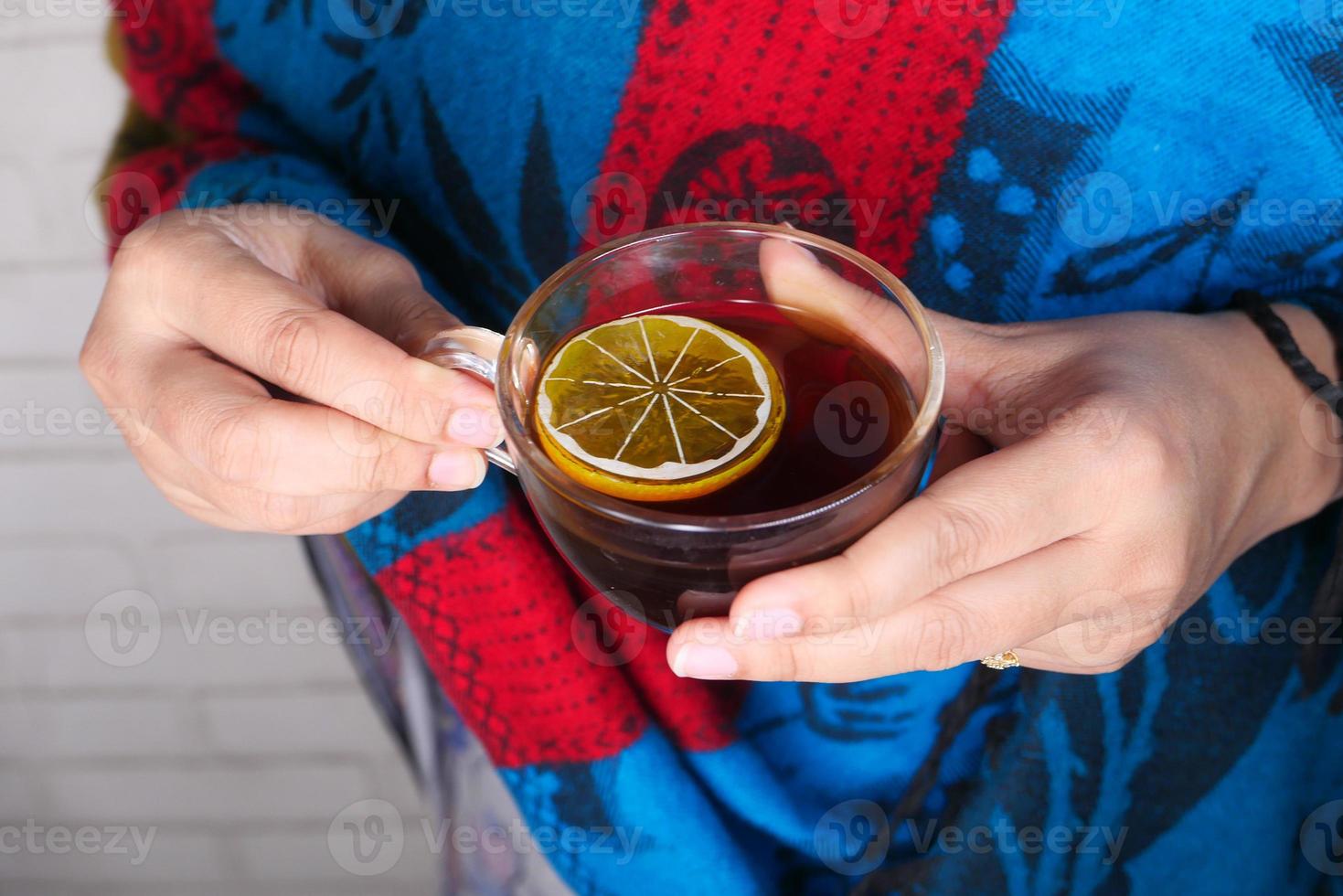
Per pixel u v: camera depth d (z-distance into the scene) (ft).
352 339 1.27
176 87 1.72
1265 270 1.55
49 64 2.27
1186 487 1.31
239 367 1.38
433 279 1.63
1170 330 1.44
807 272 1.29
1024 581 1.26
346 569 1.78
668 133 1.62
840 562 1.16
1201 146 1.50
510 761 1.62
